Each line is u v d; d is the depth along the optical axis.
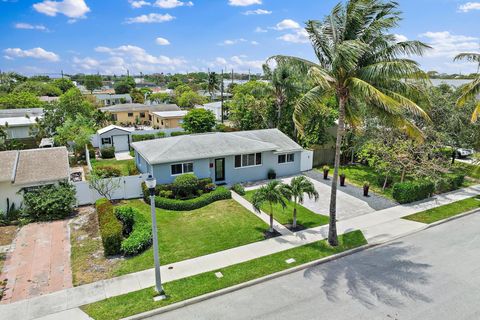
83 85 128.38
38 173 17.52
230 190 20.84
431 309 9.57
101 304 9.80
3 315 9.28
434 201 19.34
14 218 16.22
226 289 10.56
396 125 12.34
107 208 15.69
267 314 9.41
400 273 11.62
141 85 150.25
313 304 9.84
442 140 21.48
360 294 10.34
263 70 31.05
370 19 12.05
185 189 18.92
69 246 13.58
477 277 11.32
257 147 22.83
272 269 11.78
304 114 12.72
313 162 27.30
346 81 12.13
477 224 16.22
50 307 9.66
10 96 51.50
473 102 22.97
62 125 33.50
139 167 24.67
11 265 12.05
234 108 38.53
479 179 24.53
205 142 22.44
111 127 35.28
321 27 12.50
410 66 11.05
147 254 12.90
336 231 14.20
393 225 15.86
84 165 28.47
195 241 14.05
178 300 9.99
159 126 47.56
